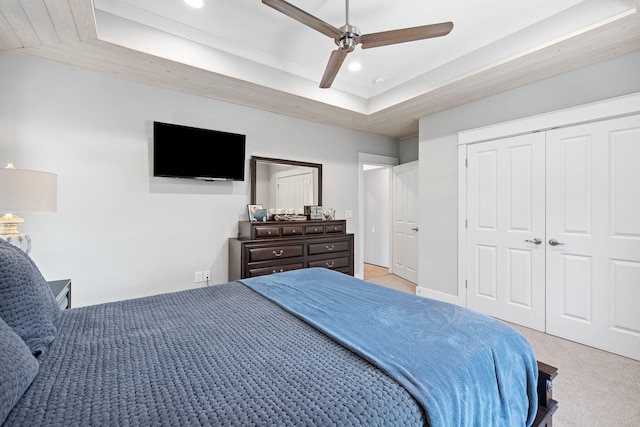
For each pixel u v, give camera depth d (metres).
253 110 3.53
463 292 3.37
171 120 2.98
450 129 3.50
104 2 2.13
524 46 2.34
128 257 2.80
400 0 2.16
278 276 2.11
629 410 1.66
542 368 1.27
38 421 0.63
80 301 2.58
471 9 2.26
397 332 1.14
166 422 0.63
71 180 2.54
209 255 3.26
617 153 2.32
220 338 1.11
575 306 2.54
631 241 2.26
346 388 0.78
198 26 2.48
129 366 0.89
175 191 3.05
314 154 4.09
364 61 3.01
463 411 0.83
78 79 2.54
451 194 3.49
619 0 1.88
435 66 3.02
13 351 0.72
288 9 1.68
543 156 2.72
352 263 3.90
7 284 0.92
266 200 3.64
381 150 4.95
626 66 2.28
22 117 2.35
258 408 0.69
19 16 1.80
